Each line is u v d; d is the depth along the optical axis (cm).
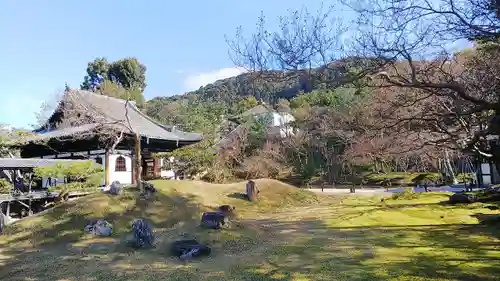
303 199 1594
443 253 626
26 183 1802
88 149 1969
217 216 873
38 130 2161
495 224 858
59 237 782
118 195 1030
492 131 548
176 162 2267
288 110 3300
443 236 765
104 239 780
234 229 865
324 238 803
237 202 1391
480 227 842
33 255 678
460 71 808
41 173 1275
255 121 3253
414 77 552
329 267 570
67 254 684
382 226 926
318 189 2336
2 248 726
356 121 1087
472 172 2092
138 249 709
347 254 649
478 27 509
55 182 1803
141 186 1093
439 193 1573
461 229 830
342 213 1191
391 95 1004
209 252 675
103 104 2227
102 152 1914
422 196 1501
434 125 771
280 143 2969
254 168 2606
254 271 565
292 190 1673
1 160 1451
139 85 4578
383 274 521
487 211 1057
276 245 743
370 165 2761
